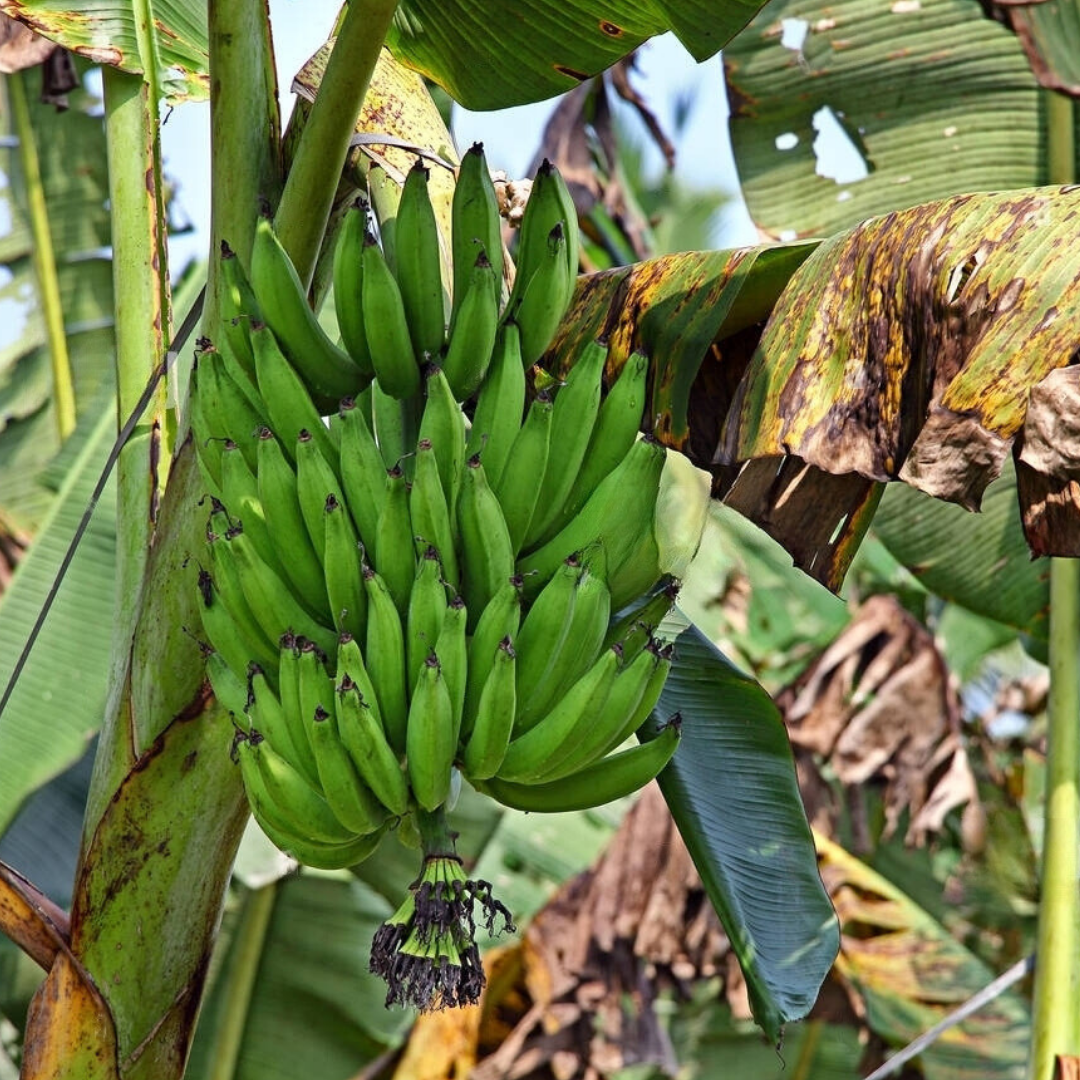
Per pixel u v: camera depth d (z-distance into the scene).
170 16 2.70
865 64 3.35
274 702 1.95
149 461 2.41
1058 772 3.34
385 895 4.36
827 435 2.12
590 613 1.96
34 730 3.68
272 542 2.02
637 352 2.09
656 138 4.16
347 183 2.40
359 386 2.14
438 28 2.41
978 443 1.94
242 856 3.91
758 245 2.35
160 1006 2.26
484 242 2.12
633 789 2.01
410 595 1.97
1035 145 3.28
